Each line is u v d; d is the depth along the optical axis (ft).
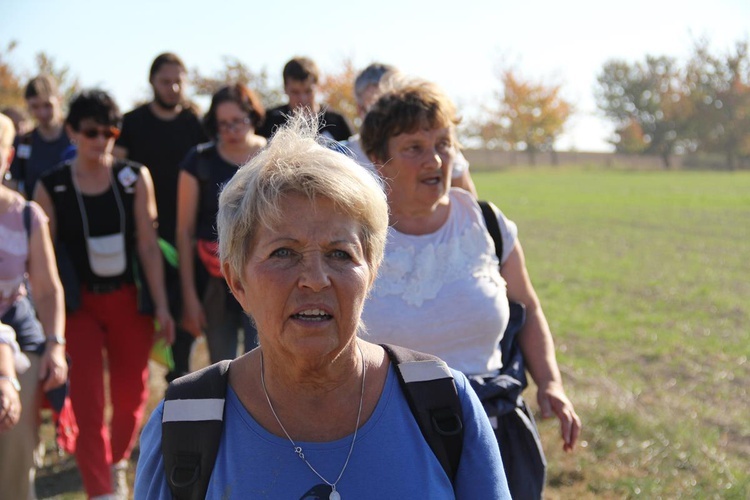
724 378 26.22
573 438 10.12
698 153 256.11
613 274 47.09
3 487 12.71
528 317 10.78
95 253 16.15
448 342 9.77
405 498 6.12
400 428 6.38
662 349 29.58
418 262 9.83
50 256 13.75
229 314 17.15
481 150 234.79
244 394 6.43
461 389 6.67
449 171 10.13
